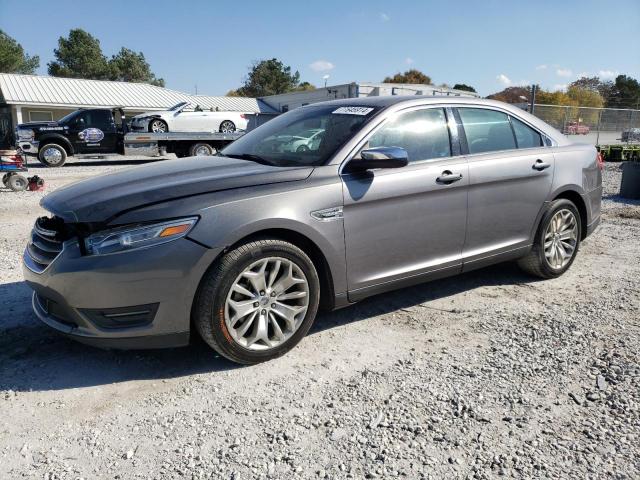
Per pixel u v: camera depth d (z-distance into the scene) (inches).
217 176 131.7
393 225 145.4
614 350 135.4
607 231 275.9
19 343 140.9
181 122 792.3
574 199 196.7
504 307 167.0
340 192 135.0
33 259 128.9
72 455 96.4
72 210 118.6
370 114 152.0
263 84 3142.2
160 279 115.0
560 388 117.8
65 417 108.3
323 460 94.4
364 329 150.6
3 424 105.6
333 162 138.7
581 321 154.7
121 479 90.1
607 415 107.3
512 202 172.6
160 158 929.5
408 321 156.3
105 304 114.7
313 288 133.7
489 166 164.9
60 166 749.9
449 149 160.6
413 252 151.7
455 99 167.8
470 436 100.8
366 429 103.3
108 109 759.7
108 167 743.7
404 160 134.3
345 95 1284.4
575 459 94.0
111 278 113.2
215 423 105.9
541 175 179.5
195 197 121.2
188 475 90.9
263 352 128.1
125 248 114.1
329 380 122.3
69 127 740.0
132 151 743.1
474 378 122.5
